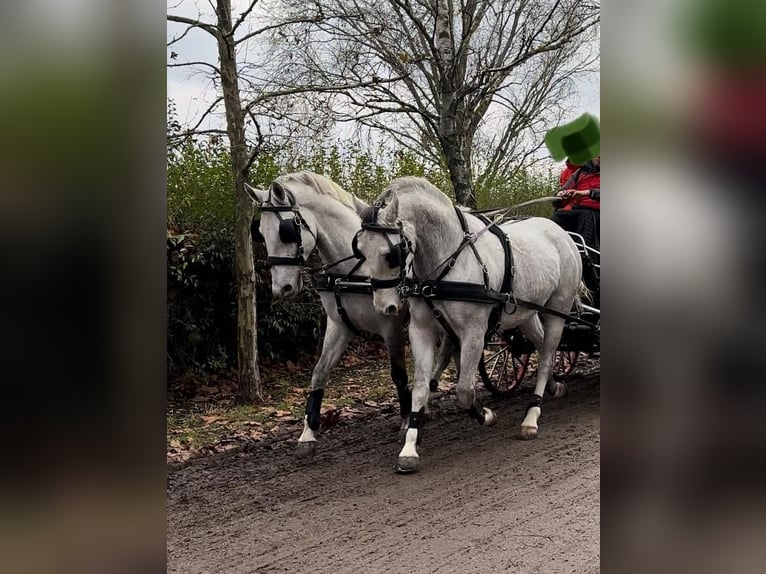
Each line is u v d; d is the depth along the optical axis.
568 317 5.85
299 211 5.14
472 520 3.99
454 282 4.75
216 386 7.50
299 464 5.13
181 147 7.50
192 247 7.34
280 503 4.38
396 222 4.49
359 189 9.07
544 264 5.48
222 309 7.75
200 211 7.67
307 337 8.63
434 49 7.71
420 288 4.73
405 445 4.86
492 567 3.40
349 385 7.63
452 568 3.42
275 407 6.69
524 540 3.68
